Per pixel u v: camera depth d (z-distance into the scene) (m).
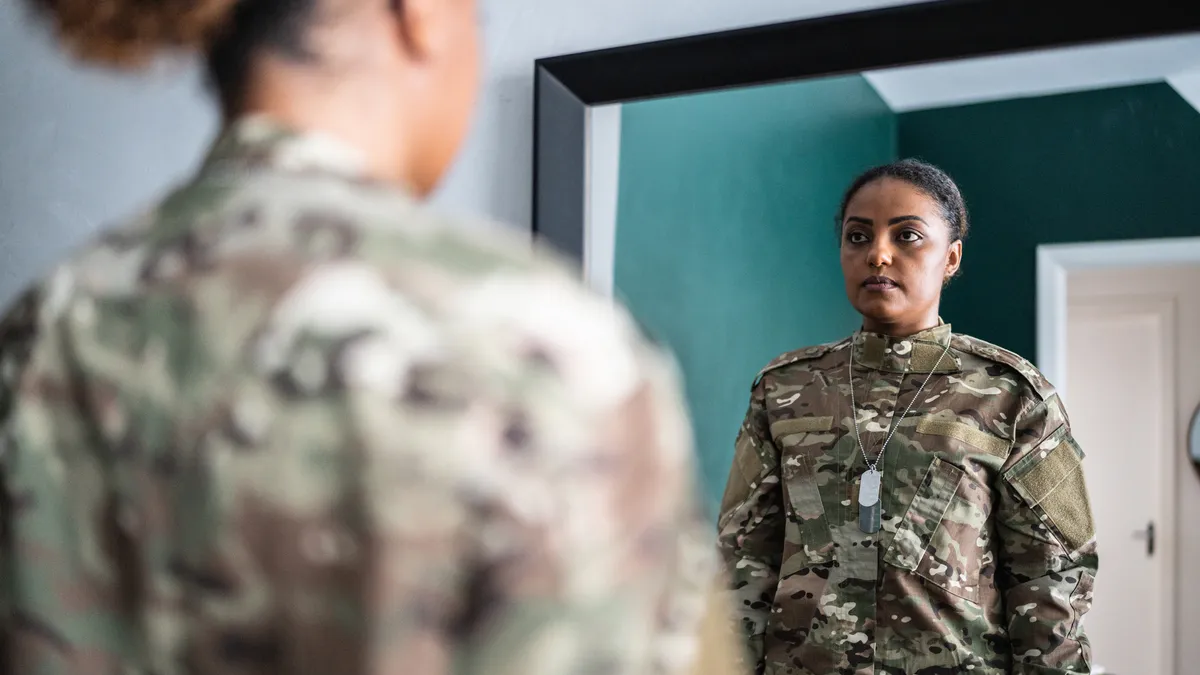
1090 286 1.28
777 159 1.39
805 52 1.37
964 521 1.24
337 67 0.36
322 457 0.28
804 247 1.38
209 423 0.30
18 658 0.32
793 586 1.30
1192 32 1.22
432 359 0.28
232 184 0.34
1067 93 1.28
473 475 0.27
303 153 0.34
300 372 0.29
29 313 0.35
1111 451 1.26
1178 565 1.22
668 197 1.44
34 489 0.33
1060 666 1.20
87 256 0.36
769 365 1.39
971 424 1.26
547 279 0.30
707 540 0.30
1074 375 1.29
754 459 1.38
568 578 0.26
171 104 1.49
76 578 0.32
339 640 0.27
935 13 1.32
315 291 0.30
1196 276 1.23
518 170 1.53
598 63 1.46
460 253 0.30
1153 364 1.25
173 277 0.32
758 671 1.32
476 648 0.26
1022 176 1.31
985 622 1.23
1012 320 1.32
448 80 0.38
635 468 0.28
